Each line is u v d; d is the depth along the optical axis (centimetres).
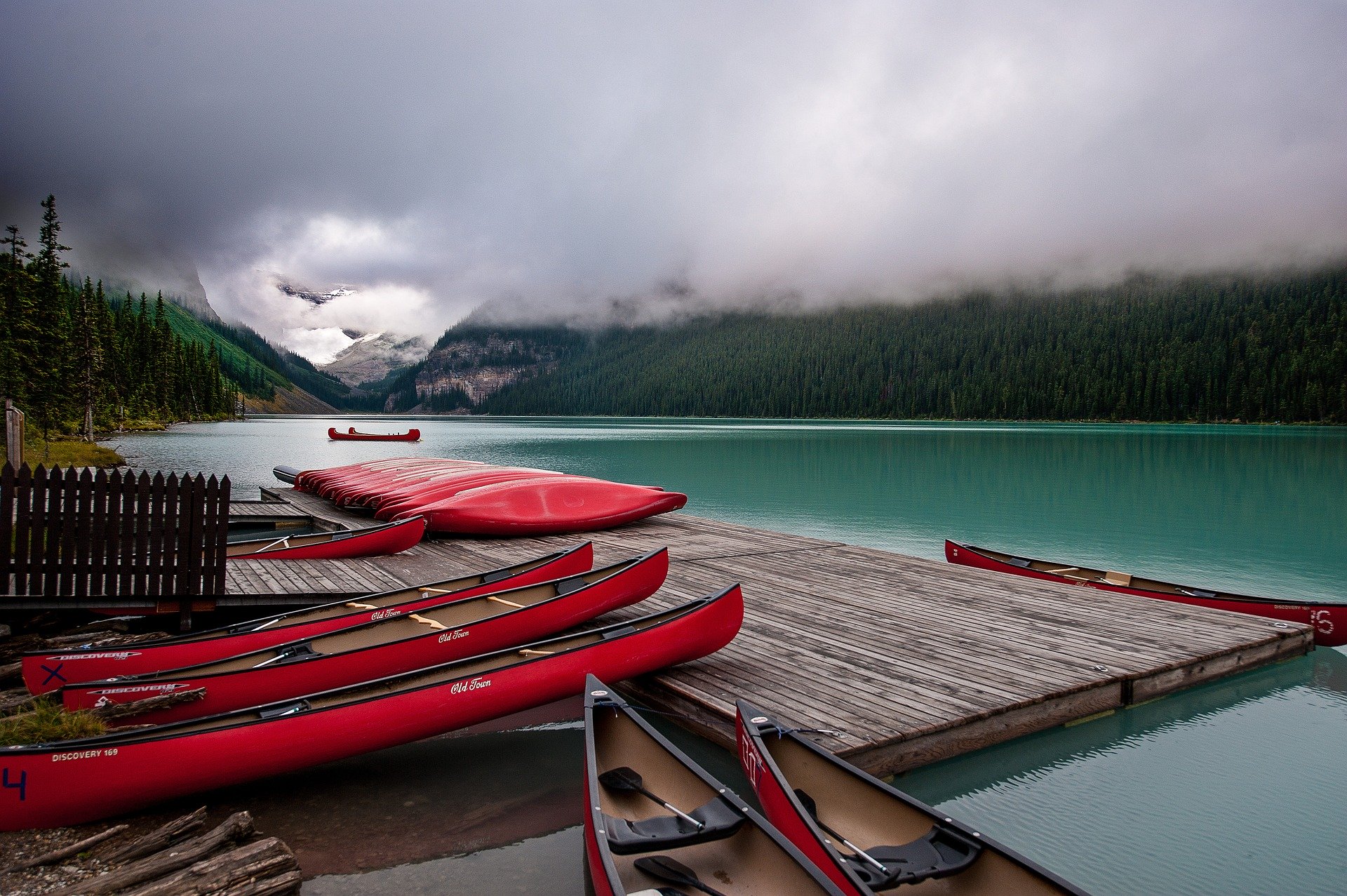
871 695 658
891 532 1983
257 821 532
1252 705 764
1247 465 4044
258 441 5891
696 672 716
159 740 486
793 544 1370
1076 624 877
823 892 343
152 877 418
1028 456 4725
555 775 612
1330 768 634
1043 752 659
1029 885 348
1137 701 728
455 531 1406
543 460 4306
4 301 4094
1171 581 1477
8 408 1115
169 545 796
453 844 511
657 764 475
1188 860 514
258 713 527
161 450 4672
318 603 900
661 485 3077
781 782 440
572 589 841
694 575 1112
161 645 657
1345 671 853
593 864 387
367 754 642
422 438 7175
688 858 412
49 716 536
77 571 759
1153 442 6294
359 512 1717
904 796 415
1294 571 1565
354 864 484
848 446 5828
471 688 583
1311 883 488
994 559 1221
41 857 441
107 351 6638
